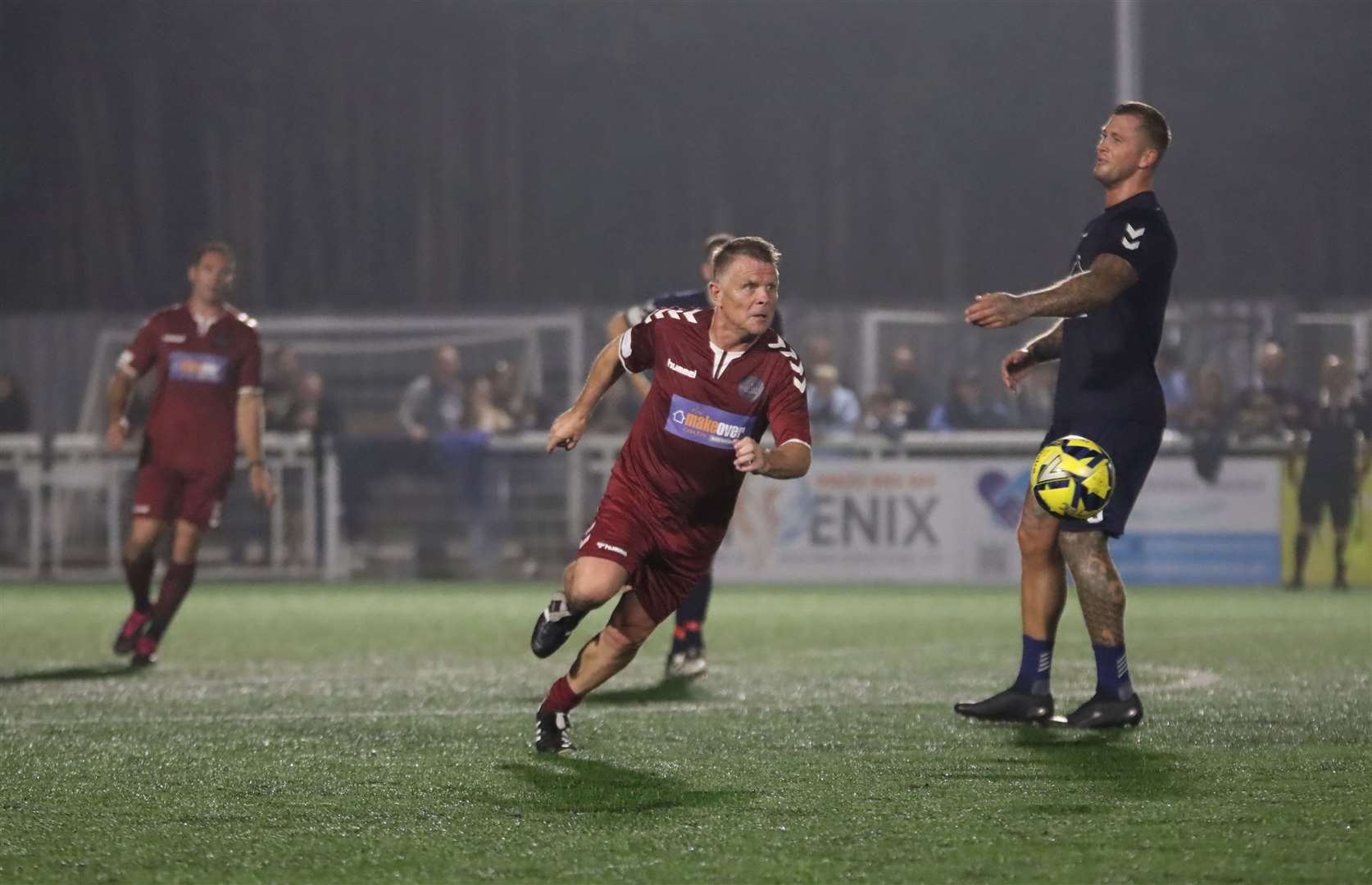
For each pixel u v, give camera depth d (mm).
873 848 13531
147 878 12695
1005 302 19188
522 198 86688
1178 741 19078
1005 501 52281
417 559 56188
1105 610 20266
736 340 17234
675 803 15414
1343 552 50375
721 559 53000
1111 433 20375
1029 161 86188
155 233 83750
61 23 83312
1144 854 13281
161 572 56188
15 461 56406
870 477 52750
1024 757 17938
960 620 38812
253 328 29922
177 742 19219
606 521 17594
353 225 85625
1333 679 25734
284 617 40094
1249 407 51781
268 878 12703
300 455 55969
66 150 83312
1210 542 51719
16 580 56125
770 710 22062
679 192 86938
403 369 61656
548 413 57219
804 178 86688
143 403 56781
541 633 18031
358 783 16516
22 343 61438
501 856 13320
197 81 84312
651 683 25656
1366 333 54469
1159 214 20266
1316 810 14961
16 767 17531
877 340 56406
